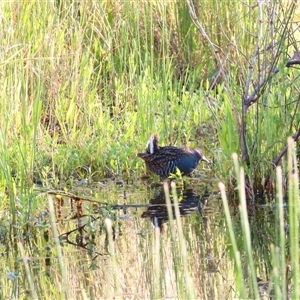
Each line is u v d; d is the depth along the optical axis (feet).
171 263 27.63
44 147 42.22
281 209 16.38
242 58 46.32
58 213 34.60
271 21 34.42
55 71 45.52
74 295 24.59
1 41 36.60
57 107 44.83
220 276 26.00
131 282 25.71
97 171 41.75
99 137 43.27
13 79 39.37
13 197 31.55
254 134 35.96
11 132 38.83
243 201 16.10
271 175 35.63
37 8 44.01
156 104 46.52
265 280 25.30
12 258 29.01
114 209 35.50
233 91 39.99
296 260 15.89
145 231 31.83
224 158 37.60
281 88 34.65
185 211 34.86
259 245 29.50
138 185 40.29
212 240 30.27
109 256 28.81
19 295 24.80
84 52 49.06
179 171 39.27
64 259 28.55
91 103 45.39
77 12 49.42
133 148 42.96
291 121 35.58
